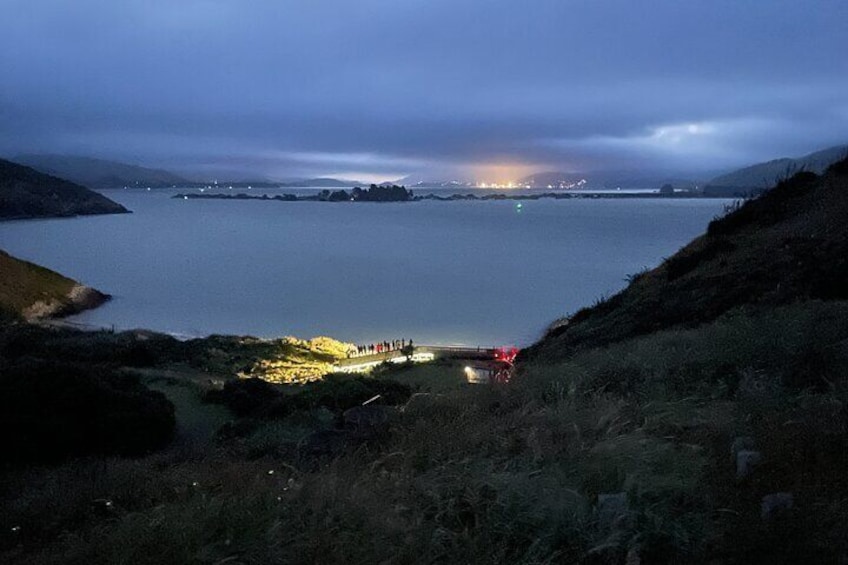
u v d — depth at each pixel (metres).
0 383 13.62
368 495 4.93
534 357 19.75
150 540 4.39
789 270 15.83
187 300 68.69
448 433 6.91
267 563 4.20
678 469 5.00
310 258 109.50
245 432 14.25
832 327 9.12
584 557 4.15
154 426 14.57
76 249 123.00
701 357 9.18
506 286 76.06
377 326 54.25
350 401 17.86
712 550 4.07
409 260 105.38
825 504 4.28
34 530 6.25
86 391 14.20
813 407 5.96
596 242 133.12
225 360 32.56
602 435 6.04
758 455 5.05
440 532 4.42
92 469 8.57
